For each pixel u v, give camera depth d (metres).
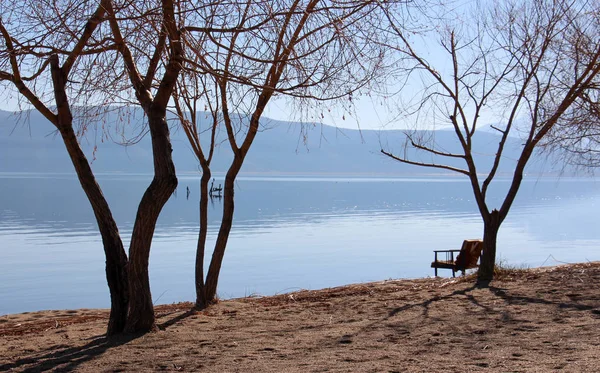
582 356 6.36
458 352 6.85
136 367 6.69
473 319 8.74
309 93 7.35
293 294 12.87
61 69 7.84
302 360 6.74
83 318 11.68
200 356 7.08
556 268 13.79
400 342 7.50
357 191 114.69
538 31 12.72
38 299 18.47
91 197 8.17
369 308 10.23
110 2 7.11
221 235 11.55
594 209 66.19
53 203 67.88
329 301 11.46
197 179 192.00
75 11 6.99
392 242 34.47
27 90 7.74
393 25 7.49
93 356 7.21
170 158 7.93
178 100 9.61
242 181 176.00
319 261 26.62
